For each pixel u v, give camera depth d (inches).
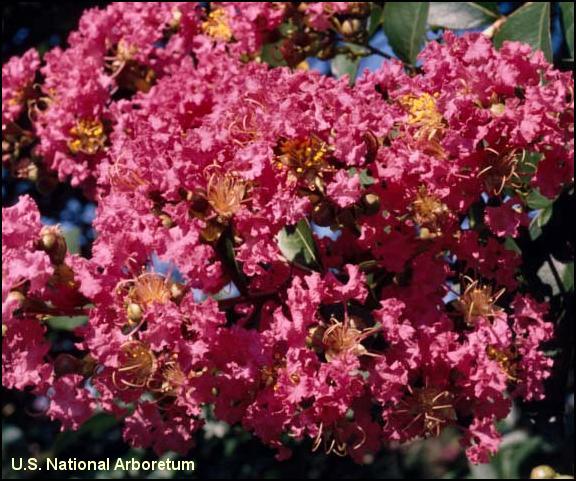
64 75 26.8
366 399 20.3
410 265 20.7
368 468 36.7
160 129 22.0
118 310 19.3
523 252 22.6
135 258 19.4
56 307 19.6
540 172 20.5
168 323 18.9
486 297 20.7
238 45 25.7
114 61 27.1
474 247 20.8
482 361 20.0
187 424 20.7
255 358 19.2
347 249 21.1
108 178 21.5
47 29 33.7
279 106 19.7
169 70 26.7
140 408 20.7
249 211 19.4
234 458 32.6
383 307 19.8
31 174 28.1
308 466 33.6
